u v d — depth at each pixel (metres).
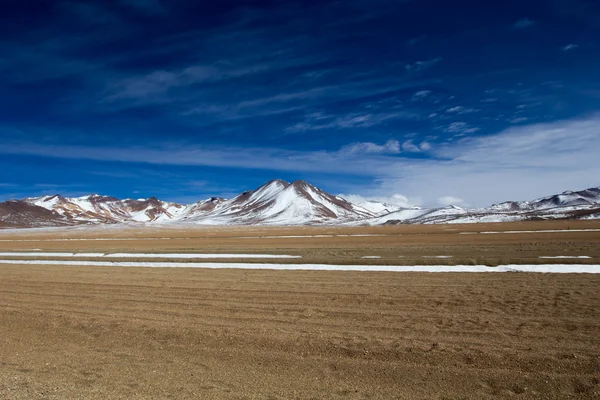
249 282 20.41
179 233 116.56
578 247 33.59
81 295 18.55
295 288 18.31
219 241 65.56
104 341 11.62
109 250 44.44
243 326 12.41
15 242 84.12
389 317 12.87
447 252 31.38
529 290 16.17
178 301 16.41
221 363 9.53
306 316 13.38
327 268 24.75
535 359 8.93
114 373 8.97
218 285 19.78
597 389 7.49
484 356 9.23
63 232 154.62
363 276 21.19
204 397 7.59
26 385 8.23
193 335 11.71
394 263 25.00
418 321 12.27
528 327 11.22
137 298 17.33
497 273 20.89
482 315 12.66
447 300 14.89
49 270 28.84
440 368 8.75
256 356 9.91
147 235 104.00
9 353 10.77
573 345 9.66
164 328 12.50
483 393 7.57
